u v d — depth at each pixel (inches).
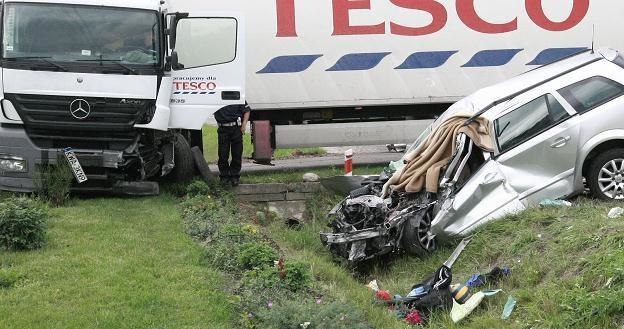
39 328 217.8
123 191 418.0
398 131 577.6
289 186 485.4
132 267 276.4
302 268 271.6
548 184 350.0
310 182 490.0
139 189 421.1
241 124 470.9
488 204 344.5
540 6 561.9
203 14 434.3
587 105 358.0
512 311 257.9
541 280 275.1
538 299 255.1
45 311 230.4
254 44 540.1
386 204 369.1
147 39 409.1
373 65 550.0
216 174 540.1
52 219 353.7
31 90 396.5
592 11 567.2
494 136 354.9
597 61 375.6
